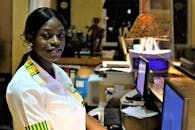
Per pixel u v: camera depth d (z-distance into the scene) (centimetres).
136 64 293
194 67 300
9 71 268
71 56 387
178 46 452
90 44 423
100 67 339
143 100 248
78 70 351
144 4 355
